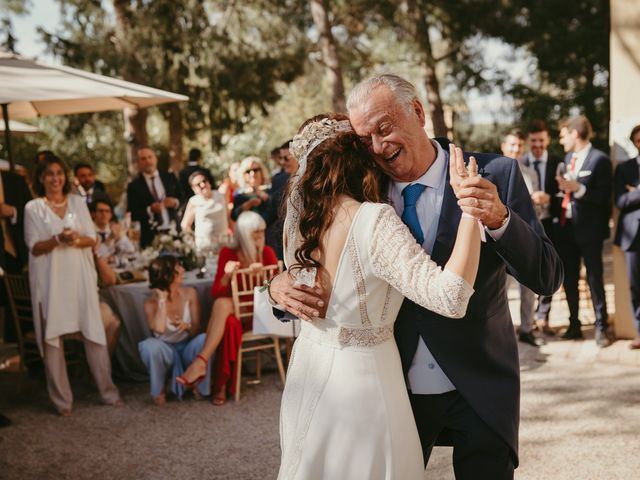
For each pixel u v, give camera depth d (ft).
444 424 7.44
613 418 13.96
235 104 49.14
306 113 72.84
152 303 17.06
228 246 17.70
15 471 12.95
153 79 45.44
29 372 19.72
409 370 7.36
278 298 7.04
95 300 16.42
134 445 14.08
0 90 16.30
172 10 45.57
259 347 17.37
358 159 6.71
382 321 6.79
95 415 16.03
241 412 15.83
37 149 65.26
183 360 16.94
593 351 18.70
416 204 7.22
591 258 19.07
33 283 15.96
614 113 19.47
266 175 27.17
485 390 7.07
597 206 19.16
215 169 67.62
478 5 47.70
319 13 46.37
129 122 47.52
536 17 48.91
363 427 6.62
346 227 6.51
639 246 18.37
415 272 6.15
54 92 16.58
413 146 6.86
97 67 45.57
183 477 12.46
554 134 51.85
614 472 11.63
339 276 6.58
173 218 26.63
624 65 19.25
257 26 51.39
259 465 12.82
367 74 53.93
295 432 6.81
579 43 48.83
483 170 7.22
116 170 70.95
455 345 7.06
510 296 27.04
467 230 6.10
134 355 18.85
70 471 12.91
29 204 15.96
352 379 6.68
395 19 47.93
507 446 7.14
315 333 6.95
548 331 20.86
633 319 19.34
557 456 12.37
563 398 15.28
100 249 20.97
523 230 6.48
